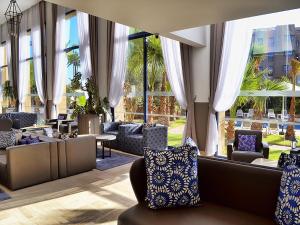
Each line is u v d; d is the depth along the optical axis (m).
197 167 2.47
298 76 5.02
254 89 5.55
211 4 3.46
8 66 13.79
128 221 2.11
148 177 2.32
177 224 1.98
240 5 3.49
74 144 4.75
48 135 5.49
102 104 7.62
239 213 2.17
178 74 6.36
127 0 3.32
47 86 10.69
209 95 5.91
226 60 5.53
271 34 5.29
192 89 6.25
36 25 11.07
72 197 3.74
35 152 4.21
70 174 4.70
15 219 3.07
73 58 9.73
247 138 4.88
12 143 5.16
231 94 5.54
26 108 12.77
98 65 8.39
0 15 11.99
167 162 2.34
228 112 5.95
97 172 4.94
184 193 2.27
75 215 3.18
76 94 9.54
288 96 5.14
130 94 7.88
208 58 6.00
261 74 5.46
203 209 2.25
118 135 6.74
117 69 7.70
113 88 7.82
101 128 7.16
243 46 5.33
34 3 10.90
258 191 2.15
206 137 5.95
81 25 8.62
